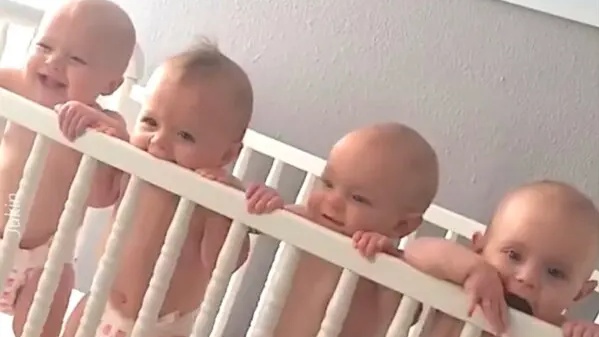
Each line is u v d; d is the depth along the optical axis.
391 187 1.28
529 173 1.62
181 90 1.27
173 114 1.27
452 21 1.67
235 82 1.31
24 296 1.40
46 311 1.18
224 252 1.10
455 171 1.66
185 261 1.28
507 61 1.63
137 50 1.71
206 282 1.31
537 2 1.60
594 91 1.58
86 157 1.16
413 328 1.26
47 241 1.39
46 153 1.18
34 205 1.36
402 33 1.70
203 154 1.29
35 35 1.59
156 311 1.13
